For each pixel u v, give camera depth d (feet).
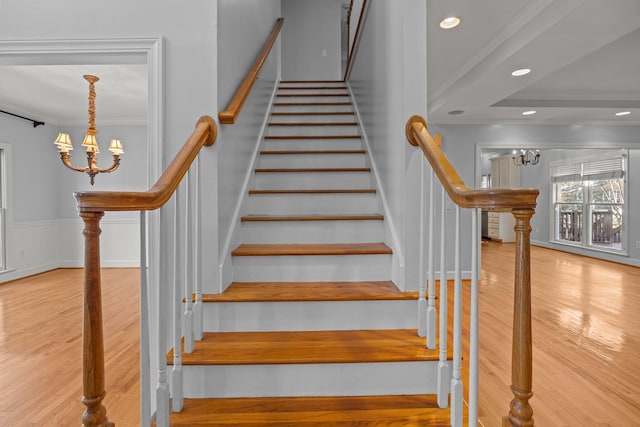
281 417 4.13
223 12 5.83
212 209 5.40
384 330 5.28
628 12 6.79
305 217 6.89
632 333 9.38
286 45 20.94
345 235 6.95
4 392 6.63
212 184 5.40
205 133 5.00
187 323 4.63
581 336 9.18
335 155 9.26
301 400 4.44
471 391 3.39
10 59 5.65
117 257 18.72
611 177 20.79
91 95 12.09
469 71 11.18
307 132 10.78
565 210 24.99
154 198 3.32
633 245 19.20
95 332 2.91
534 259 21.29
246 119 7.60
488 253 23.81
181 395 4.27
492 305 11.78
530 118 16.08
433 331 4.71
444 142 16.62
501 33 8.95
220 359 4.44
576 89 13.46
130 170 18.69
